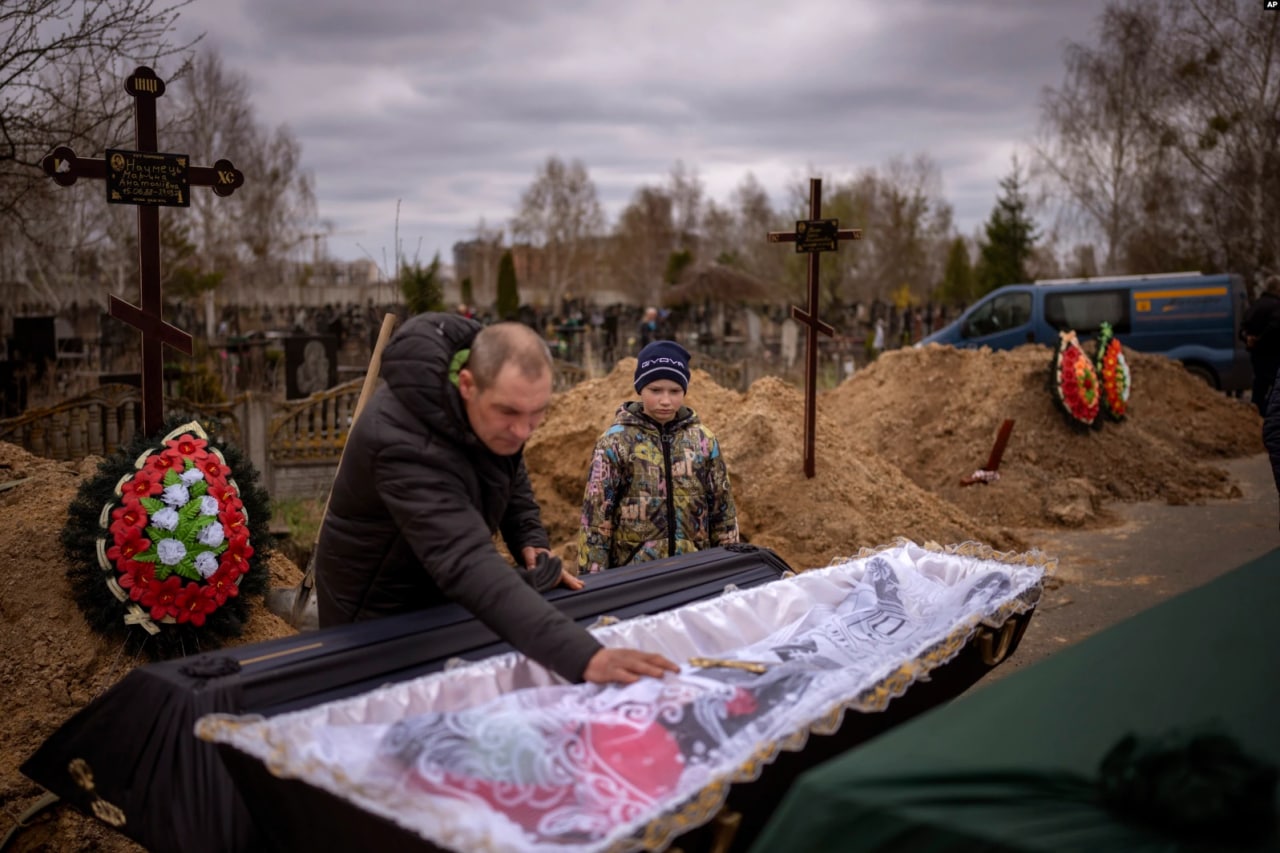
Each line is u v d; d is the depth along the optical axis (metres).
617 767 1.67
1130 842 1.12
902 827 1.17
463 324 2.32
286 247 45.78
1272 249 27.89
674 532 3.80
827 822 1.22
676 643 2.50
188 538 3.50
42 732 3.33
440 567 2.12
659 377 3.77
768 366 20.92
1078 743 1.26
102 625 3.54
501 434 2.19
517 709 1.80
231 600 3.70
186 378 11.77
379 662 2.14
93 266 25.30
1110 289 16.52
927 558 3.01
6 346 13.52
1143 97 31.64
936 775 1.23
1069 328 16.59
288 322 40.53
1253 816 1.11
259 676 2.01
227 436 8.71
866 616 2.61
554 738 1.69
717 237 83.69
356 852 1.66
